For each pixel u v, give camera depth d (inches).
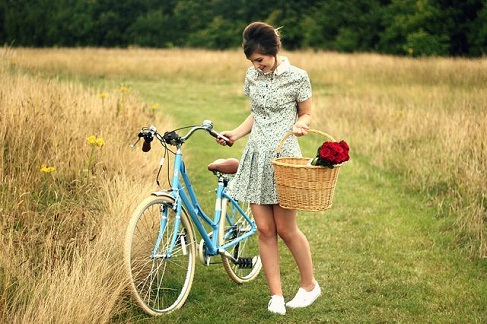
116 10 2026.3
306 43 1695.4
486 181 263.7
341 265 202.2
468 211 239.1
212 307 168.4
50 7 2033.7
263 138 159.5
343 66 927.0
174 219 171.8
